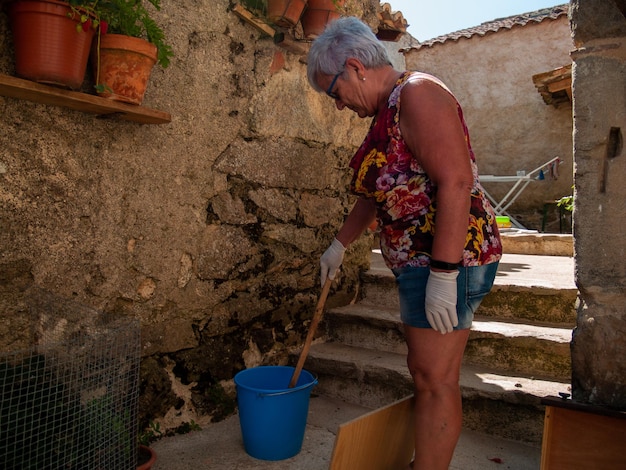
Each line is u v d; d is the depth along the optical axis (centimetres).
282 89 303
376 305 361
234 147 278
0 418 164
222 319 277
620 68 187
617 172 187
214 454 239
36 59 182
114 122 227
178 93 251
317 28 295
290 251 314
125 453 194
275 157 301
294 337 319
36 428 168
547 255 555
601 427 183
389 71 184
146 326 244
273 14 278
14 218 198
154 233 244
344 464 175
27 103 199
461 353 180
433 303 164
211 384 273
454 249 162
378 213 189
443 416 176
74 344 183
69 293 215
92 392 186
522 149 942
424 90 166
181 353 259
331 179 343
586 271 192
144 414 244
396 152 173
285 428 232
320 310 237
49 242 208
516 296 311
